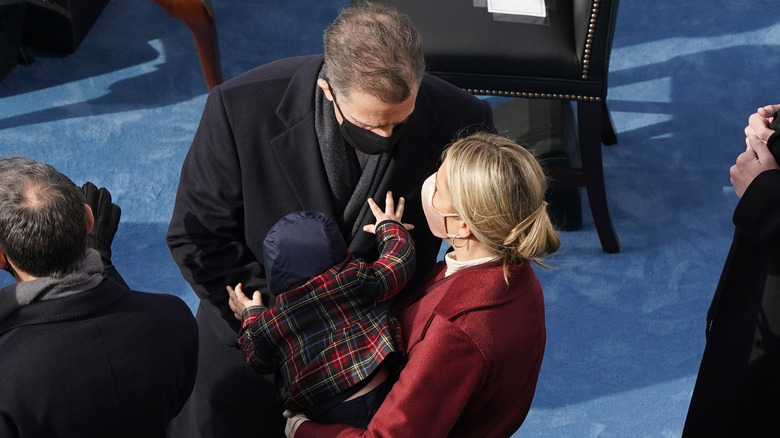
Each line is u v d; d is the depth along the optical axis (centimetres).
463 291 757
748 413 942
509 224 736
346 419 810
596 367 1429
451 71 1466
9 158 767
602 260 1597
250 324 848
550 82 1470
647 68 1983
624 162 1773
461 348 737
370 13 794
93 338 754
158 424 800
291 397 820
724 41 2056
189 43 1947
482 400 776
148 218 1617
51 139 1709
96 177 1664
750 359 916
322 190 896
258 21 2027
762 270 901
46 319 738
